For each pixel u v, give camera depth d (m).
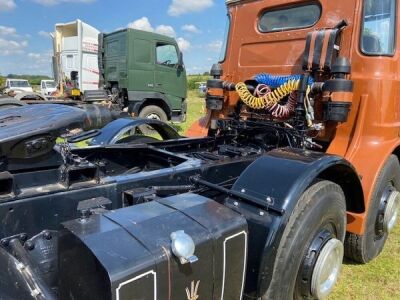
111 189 2.05
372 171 2.91
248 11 3.96
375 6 3.17
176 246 1.48
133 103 10.84
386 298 2.78
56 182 1.95
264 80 3.57
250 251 2.03
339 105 2.92
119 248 1.46
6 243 1.69
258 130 3.50
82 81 13.41
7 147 1.77
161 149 3.06
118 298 1.36
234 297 1.87
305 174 2.15
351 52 3.18
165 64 11.35
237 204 2.14
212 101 3.88
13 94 12.66
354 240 3.01
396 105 3.20
